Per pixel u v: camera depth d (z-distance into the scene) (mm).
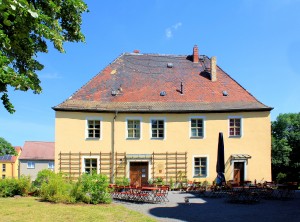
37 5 7141
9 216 12023
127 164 27094
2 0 4863
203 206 16938
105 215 12773
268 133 28188
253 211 15320
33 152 55969
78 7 8312
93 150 26844
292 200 19500
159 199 19625
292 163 40656
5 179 18844
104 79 29844
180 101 28609
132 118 27562
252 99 29422
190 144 27828
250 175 27828
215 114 28156
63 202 15789
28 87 5965
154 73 31156
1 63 5305
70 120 26766
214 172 27734
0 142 40250
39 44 7598
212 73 31047
